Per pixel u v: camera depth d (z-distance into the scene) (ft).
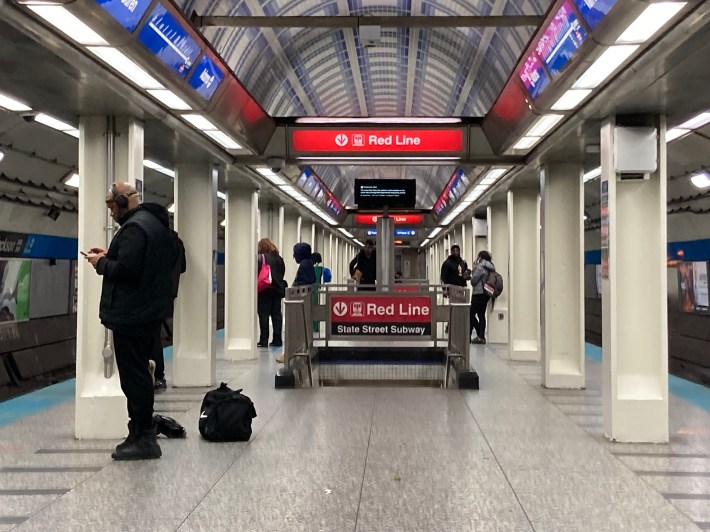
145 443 18.69
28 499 15.35
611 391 20.98
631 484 16.55
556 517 14.28
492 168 33.30
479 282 48.80
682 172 35.73
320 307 35.78
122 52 16.98
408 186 53.98
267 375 34.04
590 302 62.59
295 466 17.93
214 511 14.53
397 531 13.48
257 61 37.27
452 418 23.98
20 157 30.35
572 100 20.93
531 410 25.39
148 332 18.38
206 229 31.37
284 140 32.22
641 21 14.48
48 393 31.12
